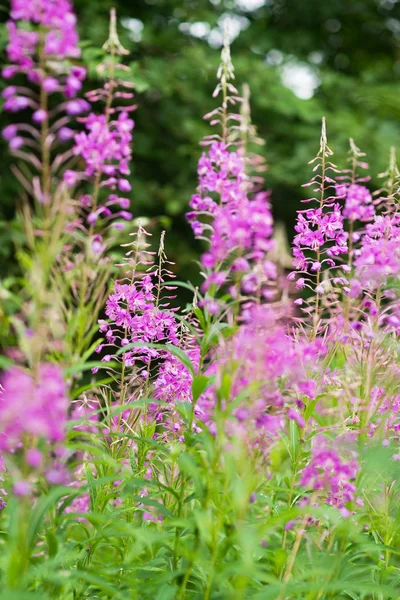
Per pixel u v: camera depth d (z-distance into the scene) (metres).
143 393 4.48
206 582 3.59
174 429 4.33
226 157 3.55
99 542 3.88
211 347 3.74
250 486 3.19
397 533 4.41
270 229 3.26
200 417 3.99
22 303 3.13
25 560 2.98
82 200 3.43
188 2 12.88
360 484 3.79
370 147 11.61
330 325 4.50
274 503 4.25
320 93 13.70
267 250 3.26
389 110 12.92
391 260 4.07
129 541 4.16
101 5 10.54
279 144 11.88
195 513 3.02
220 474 3.28
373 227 4.40
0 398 3.53
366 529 4.21
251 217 3.26
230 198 3.52
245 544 2.90
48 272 3.12
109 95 3.46
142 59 11.10
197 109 11.41
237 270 3.32
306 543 3.92
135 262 4.31
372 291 4.31
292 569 3.91
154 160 11.59
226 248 3.36
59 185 3.09
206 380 3.48
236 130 3.80
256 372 3.16
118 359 4.41
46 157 3.08
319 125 12.12
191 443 3.57
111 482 4.18
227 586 3.38
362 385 4.11
